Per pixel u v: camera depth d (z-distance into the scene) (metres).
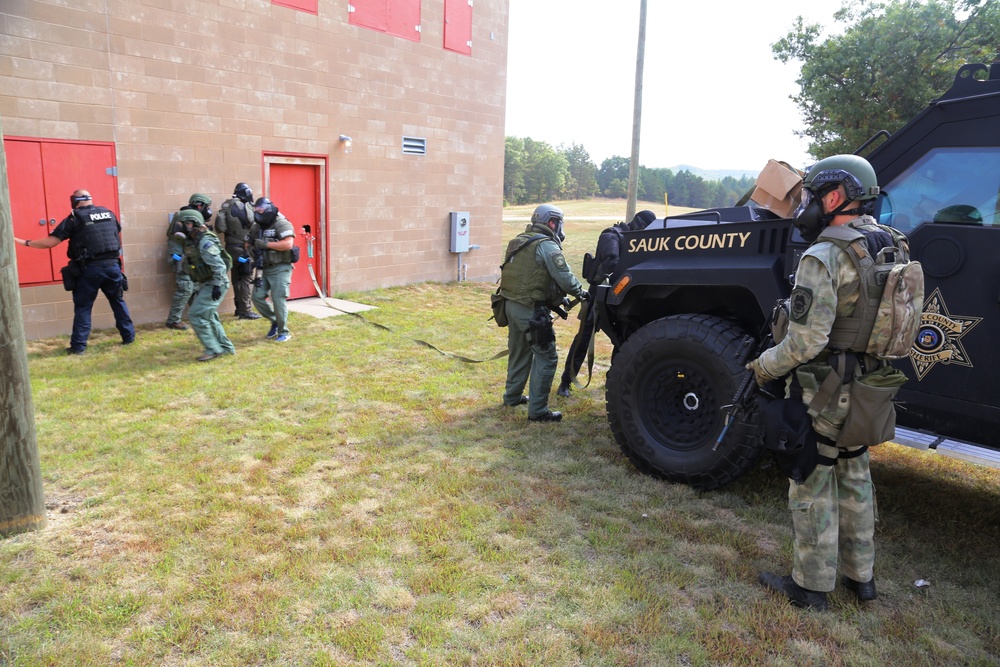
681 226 4.17
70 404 5.17
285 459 4.27
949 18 15.15
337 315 8.82
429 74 11.01
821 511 2.73
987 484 4.20
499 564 3.11
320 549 3.19
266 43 8.60
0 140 3.02
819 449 2.67
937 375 3.13
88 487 3.80
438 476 4.04
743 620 2.73
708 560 3.19
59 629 2.61
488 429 4.91
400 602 2.79
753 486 4.00
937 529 3.57
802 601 2.84
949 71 15.12
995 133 3.01
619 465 4.26
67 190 7.05
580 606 2.82
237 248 8.15
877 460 4.55
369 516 3.54
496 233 13.05
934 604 2.90
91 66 7.07
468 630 2.64
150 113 7.59
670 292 4.17
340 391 5.72
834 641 2.64
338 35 9.47
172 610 2.71
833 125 16.66
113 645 2.52
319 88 9.33
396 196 10.79
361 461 4.27
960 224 3.07
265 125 8.73
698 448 3.82
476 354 7.14
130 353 6.68
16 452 3.21
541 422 5.07
